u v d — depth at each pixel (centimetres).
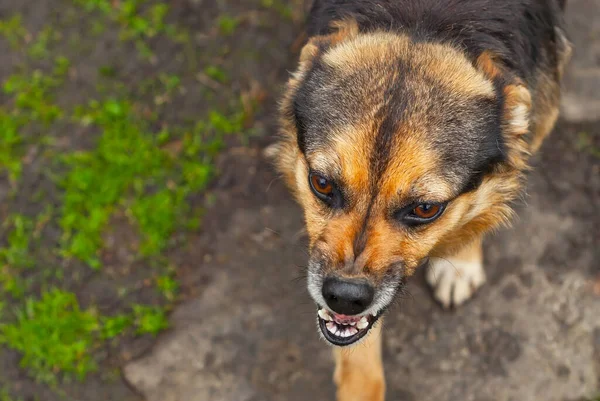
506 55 82
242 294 96
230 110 106
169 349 93
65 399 91
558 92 93
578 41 109
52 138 104
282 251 98
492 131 77
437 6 81
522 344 93
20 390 92
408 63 76
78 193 101
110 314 95
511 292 95
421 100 74
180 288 97
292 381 92
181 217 100
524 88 78
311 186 77
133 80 108
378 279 75
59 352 93
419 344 93
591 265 97
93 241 98
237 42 110
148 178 102
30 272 97
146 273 97
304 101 78
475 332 94
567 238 98
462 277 94
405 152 73
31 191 101
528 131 82
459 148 75
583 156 103
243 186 102
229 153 104
